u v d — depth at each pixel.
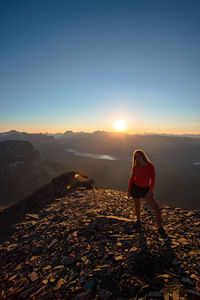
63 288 2.95
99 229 4.67
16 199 121.12
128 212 5.99
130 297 2.55
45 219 6.25
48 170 172.88
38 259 3.97
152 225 4.78
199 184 173.12
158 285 2.70
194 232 4.14
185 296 2.40
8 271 3.79
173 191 149.12
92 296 2.67
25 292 3.05
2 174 134.12
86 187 10.75
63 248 4.15
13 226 6.25
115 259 3.44
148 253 3.51
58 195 10.20
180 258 3.28
